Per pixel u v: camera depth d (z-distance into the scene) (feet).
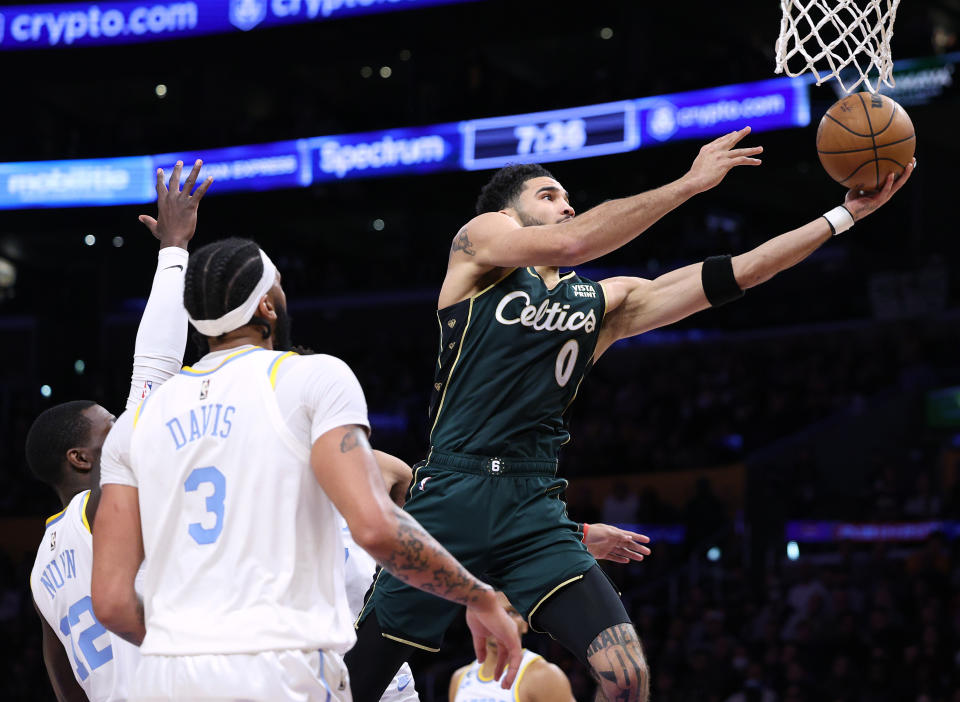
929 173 58.59
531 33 56.95
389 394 55.21
